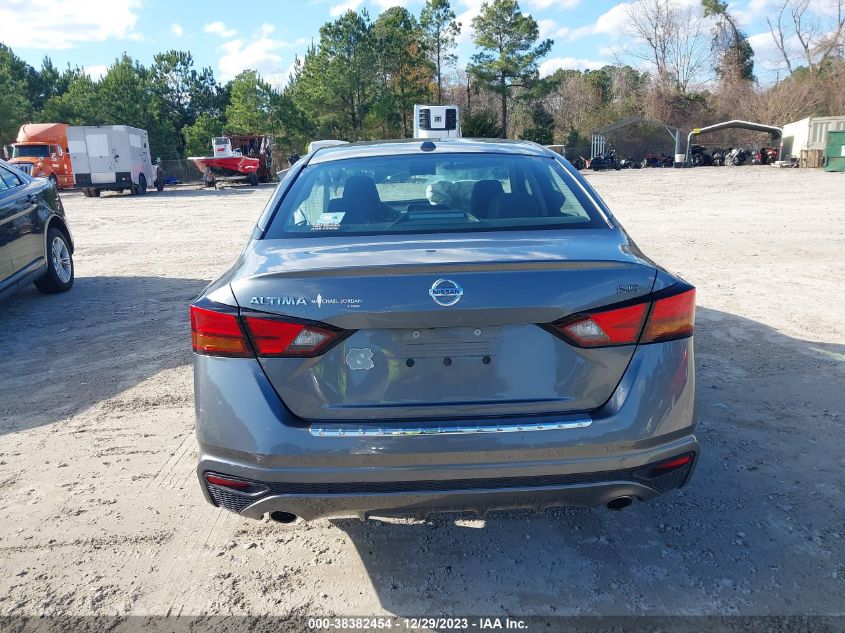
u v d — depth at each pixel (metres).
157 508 3.30
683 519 3.10
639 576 2.72
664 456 2.40
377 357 2.33
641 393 2.34
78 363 5.47
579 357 2.34
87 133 27.81
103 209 21.81
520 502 2.38
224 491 2.46
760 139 55.41
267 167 39.66
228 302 2.37
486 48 62.28
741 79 62.81
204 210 20.08
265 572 2.81
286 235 2.84
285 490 2.36
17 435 4.16
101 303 7.46
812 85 54.38
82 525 3.17
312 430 2.32
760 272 8.12
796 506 3.16
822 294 6.96
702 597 2.59
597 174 36.59
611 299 2.33
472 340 2.32
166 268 9.53
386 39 58.56
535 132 63.78
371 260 2.38
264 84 54.50
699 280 7.77
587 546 2.93
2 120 53.56
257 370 2.36
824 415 4.08
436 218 2.95
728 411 4.17
